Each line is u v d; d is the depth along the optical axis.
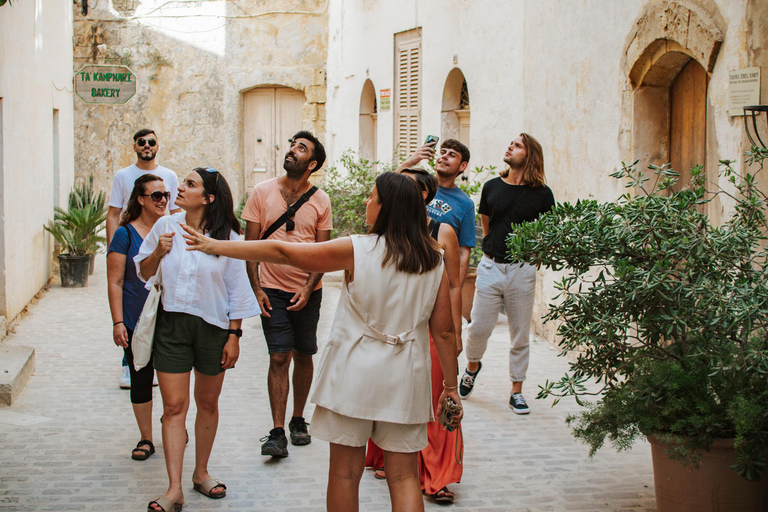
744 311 3.52
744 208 4.19
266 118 19.91
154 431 5.60
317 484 4.72
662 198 3.91
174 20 19.11
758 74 4.94
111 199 6.80
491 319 6.17
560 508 4.43
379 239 3.43
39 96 10.88
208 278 4.30
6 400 6.11
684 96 6.37
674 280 3.91
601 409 4.11
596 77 7.30
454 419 3.67
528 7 8.95
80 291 11.33
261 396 6.54
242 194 19.86
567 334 4.05
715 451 3.83
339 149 17.67
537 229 4.04
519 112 9.43
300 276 5.28
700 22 5.54
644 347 4.10
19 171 9.36
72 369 7.23
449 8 11.41
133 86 13.46
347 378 3.36
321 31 19.34
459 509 4.41
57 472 4.82
